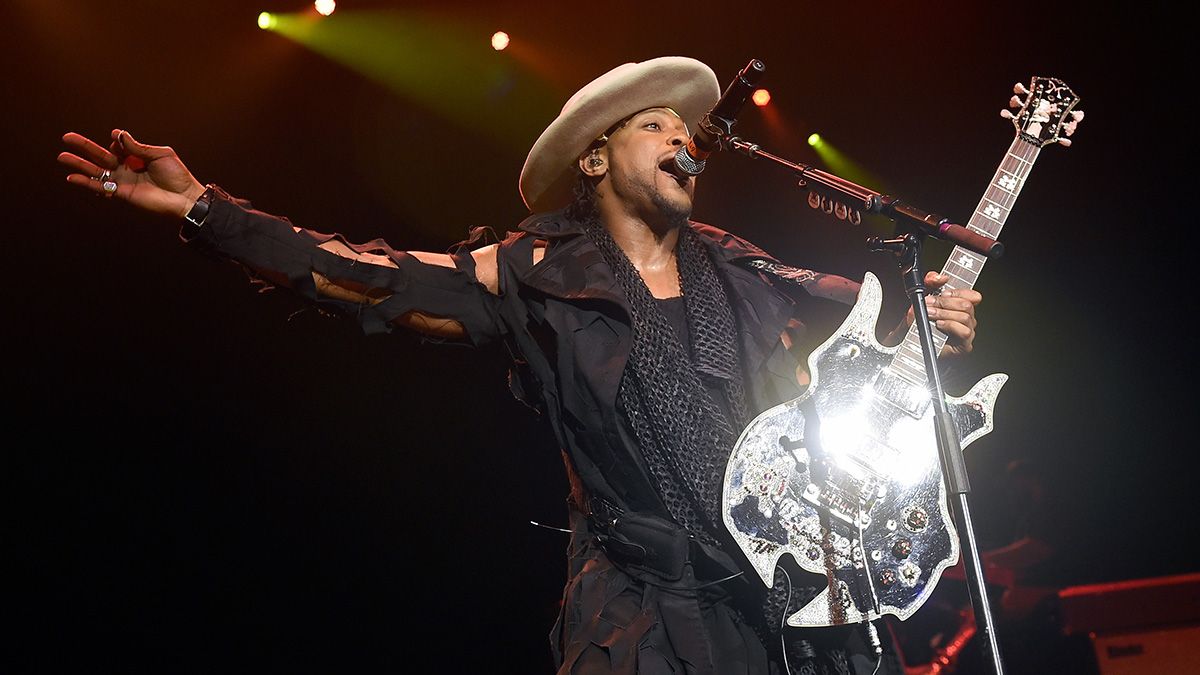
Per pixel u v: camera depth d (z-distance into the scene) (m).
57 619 6.25
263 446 6.78
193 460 6.63
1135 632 4.12
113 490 6.46
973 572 2.00
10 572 6.21
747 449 2.25
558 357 2.39
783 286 2.65
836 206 2.35
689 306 2.49
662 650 2.25
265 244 2.22
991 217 2.49
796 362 2.53
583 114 2.64
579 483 2.46
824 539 2.26
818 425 2.30
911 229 2.26
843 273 6.62
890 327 4.66
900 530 2.31
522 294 2.49
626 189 2.61
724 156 6.64
